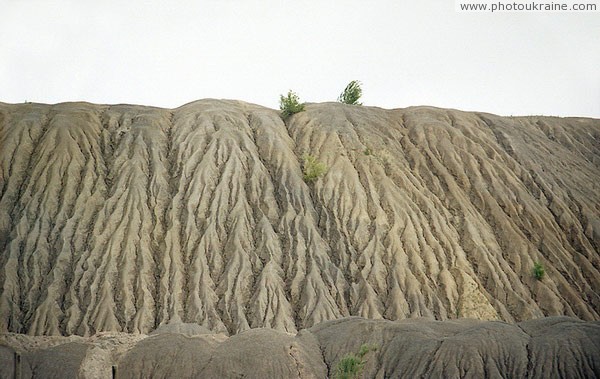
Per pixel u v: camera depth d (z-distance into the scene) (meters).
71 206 50.75
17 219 49.75
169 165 54.34
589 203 56.06
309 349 33.88
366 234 50.75
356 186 53.03
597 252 53.03
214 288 47.12
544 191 56.03
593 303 49.81
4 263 46.97
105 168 53.50
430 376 31.56
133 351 33.44
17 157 53.25
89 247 48.56
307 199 52.59
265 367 31.95
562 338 32.34
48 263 47.81
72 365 32.91
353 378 32.50
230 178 52.84
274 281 47.22
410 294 47.25
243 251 48.72
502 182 55.56
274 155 55.34
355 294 47.44
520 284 49.47
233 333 44.75
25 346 34.78
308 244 49.78
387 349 33.22
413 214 51.84
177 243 49.25
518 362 31.77
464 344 32.16
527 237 52.75
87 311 45.31
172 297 46.28
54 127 54.72
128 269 47.38
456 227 52.31
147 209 50.88
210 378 31.91
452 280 48.47
